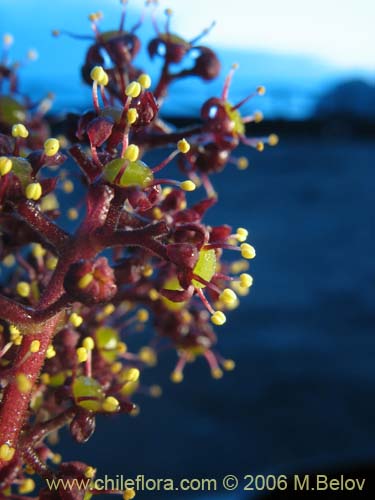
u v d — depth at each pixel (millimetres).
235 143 52
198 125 52
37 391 47
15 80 62
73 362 47
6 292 49
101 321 52
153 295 53
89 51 53
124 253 51
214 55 56
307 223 477
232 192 552
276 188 577
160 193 45
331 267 386
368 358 266
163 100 57
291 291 340
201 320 61
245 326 291
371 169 695
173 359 244
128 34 54
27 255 52
